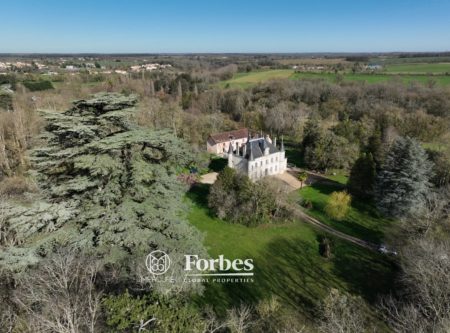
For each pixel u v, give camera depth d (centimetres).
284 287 2805
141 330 1343
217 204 4131
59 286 1656
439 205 3244
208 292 2658
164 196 1878
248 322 2066
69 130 1596
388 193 4072
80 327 1471
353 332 1852
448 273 2112
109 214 1709
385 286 2825
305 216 4250
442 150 5281
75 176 1806
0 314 1623
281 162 5766
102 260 1744
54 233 1688
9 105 7094
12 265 1614
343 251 3425
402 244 3072
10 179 4162
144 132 1827
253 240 3644
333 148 5756
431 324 1800
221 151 6831
